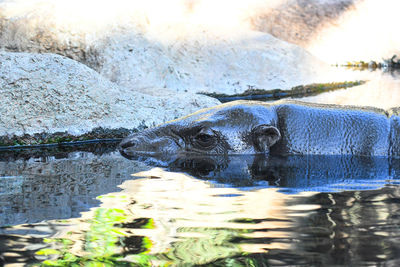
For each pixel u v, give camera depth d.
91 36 16.33
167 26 18.08
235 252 4.73
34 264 4.54
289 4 27.02
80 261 4.58
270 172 8.18
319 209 5.98
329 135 9.81
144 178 7.70
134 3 17.52
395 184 7.30
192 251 4.75
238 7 25.88
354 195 6.64
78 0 16.98
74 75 11.66
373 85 18.39
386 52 24.75
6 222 5.57
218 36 18.44
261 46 18.92
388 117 10.09
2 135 10.48
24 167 8.53
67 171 8.21
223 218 5.68
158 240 5.03
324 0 27.08
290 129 9.87
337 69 20.67
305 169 8.41
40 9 16.53
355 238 5.02
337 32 25.95
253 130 9.74
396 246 4.81
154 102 12.73
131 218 5.68
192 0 22.91
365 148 9.67
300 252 4.71
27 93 11.01
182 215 5.78
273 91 17.31
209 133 9.67
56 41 16.14
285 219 5.62
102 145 10.87
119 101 12.09
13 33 16.14
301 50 19.73
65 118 11.24
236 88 16.91
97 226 5.43
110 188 7.04
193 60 17.33
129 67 15.98
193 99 13.17
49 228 5.38
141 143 10.12
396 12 26.70
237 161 9.02
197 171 8.23
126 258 4.62
